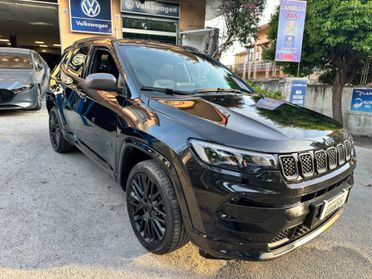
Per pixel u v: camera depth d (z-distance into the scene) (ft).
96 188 11.41
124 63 9.33
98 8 36.68
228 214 5.92
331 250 8.34
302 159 6.18
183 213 6.59
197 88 9.67
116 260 7.48
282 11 23.15
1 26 55.72
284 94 28.63
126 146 8.20
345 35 21.89
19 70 24.57
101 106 9.70
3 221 8.91
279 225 5.99
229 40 36.65
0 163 13.55
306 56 26.08
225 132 6.24
